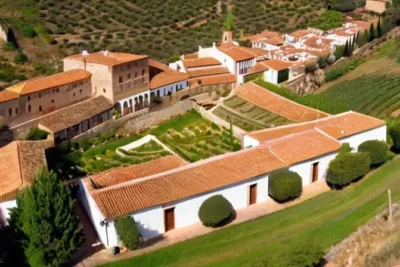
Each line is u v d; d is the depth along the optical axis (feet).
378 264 153.69
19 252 169.68
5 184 209.67
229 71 369.50
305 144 232.53
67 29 470.80
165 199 189.98
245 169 210.79
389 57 441.68
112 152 283.59
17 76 372.17
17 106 274.36
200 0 571.69
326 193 218.18
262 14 568.41
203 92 358.84
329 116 281.13
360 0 623.77
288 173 212.84
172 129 319.47
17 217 173.99
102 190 190.49
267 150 225.15
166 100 338.13
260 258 157.89
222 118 319.06
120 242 179.83
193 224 197.77
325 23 538.47
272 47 439.22
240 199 207.31
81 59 314.14
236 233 190.08
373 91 365.40
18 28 442.91
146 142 295.07
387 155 238.27
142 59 319.47
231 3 579.07
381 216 185.37
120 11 522.88
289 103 325.21
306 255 151.74
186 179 201.57
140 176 213.05
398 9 509.35
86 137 291.38
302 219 196.85
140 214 186.19
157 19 522.88
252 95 343.87
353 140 250.57
